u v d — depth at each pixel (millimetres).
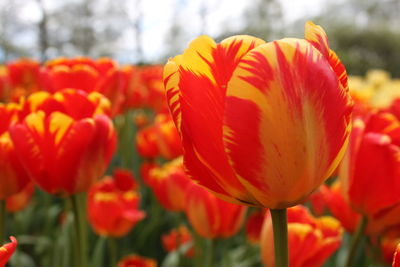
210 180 267
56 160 378
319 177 260
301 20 9656
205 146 258
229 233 531
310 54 248
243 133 246
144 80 1458
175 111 257
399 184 368
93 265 661
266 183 254
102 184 720
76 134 373
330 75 250
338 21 9320
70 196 405
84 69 560
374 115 398
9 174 380
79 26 10383
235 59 258
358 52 8859
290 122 245
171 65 259
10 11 9453
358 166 375
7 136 384
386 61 8781
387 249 495
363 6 10086
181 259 761
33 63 1153
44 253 875
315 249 413
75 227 412
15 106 395
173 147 796
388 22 10047
